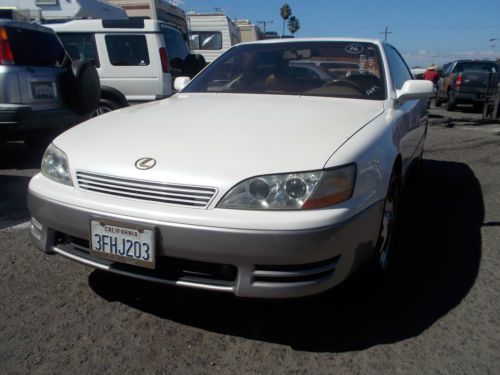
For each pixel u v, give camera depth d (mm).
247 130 2445
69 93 5680
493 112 10711
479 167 6211
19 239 3443
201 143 2309
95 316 2479
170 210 2088
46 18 9836
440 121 10484
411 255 3291
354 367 2121
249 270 2064
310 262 2064
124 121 2766
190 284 2146
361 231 2236
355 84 3355
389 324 2449
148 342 2277
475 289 2820
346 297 2707
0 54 4945
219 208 2059
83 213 2234
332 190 2096
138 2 11438
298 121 2588
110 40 7102
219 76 3770
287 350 2238
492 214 4227
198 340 2305
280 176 2064
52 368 2078
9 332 2320
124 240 2156
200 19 14570
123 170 2219
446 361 2160
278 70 3617
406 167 3627
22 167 5609
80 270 2979
